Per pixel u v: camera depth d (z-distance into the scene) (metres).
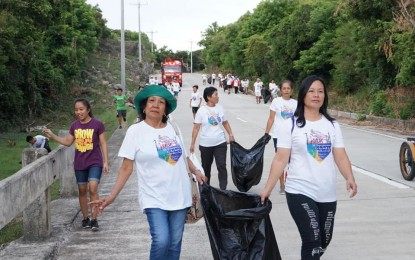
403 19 19.75
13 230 7.52
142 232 7.14
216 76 85.12
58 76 32.12
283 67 40.06
